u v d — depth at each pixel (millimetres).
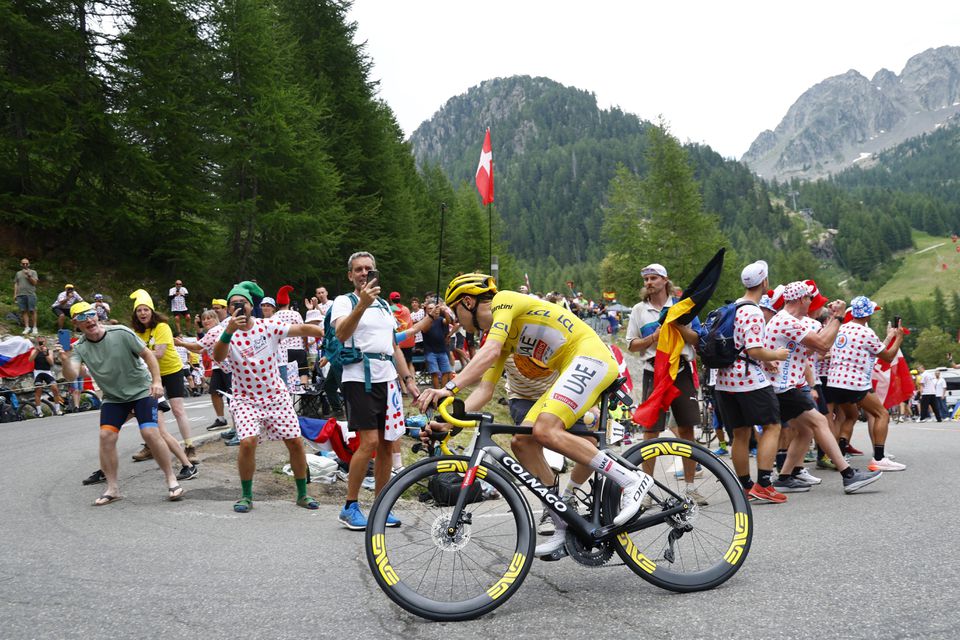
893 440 11812
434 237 49312
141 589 3770
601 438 3887
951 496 6023
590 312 29641
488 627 3143
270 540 4930
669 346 6004
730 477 3787
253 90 26891
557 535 3777
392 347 5559
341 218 30328
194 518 5684
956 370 40781
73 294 17281
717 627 3018
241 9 26734
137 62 23625
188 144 24859
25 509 5973
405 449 9047
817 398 8531
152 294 25297
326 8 36188
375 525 3393
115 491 6332
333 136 34250
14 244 23203
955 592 3379
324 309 12398
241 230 28922
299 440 6195
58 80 21969
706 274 5855
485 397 4059
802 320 7652
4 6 20812
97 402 16203
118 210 23328
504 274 68125
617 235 55781
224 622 3254
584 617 3215
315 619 3277
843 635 2873
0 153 21484
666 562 3801
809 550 4336
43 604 3543
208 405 14555
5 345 14336
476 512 3605
